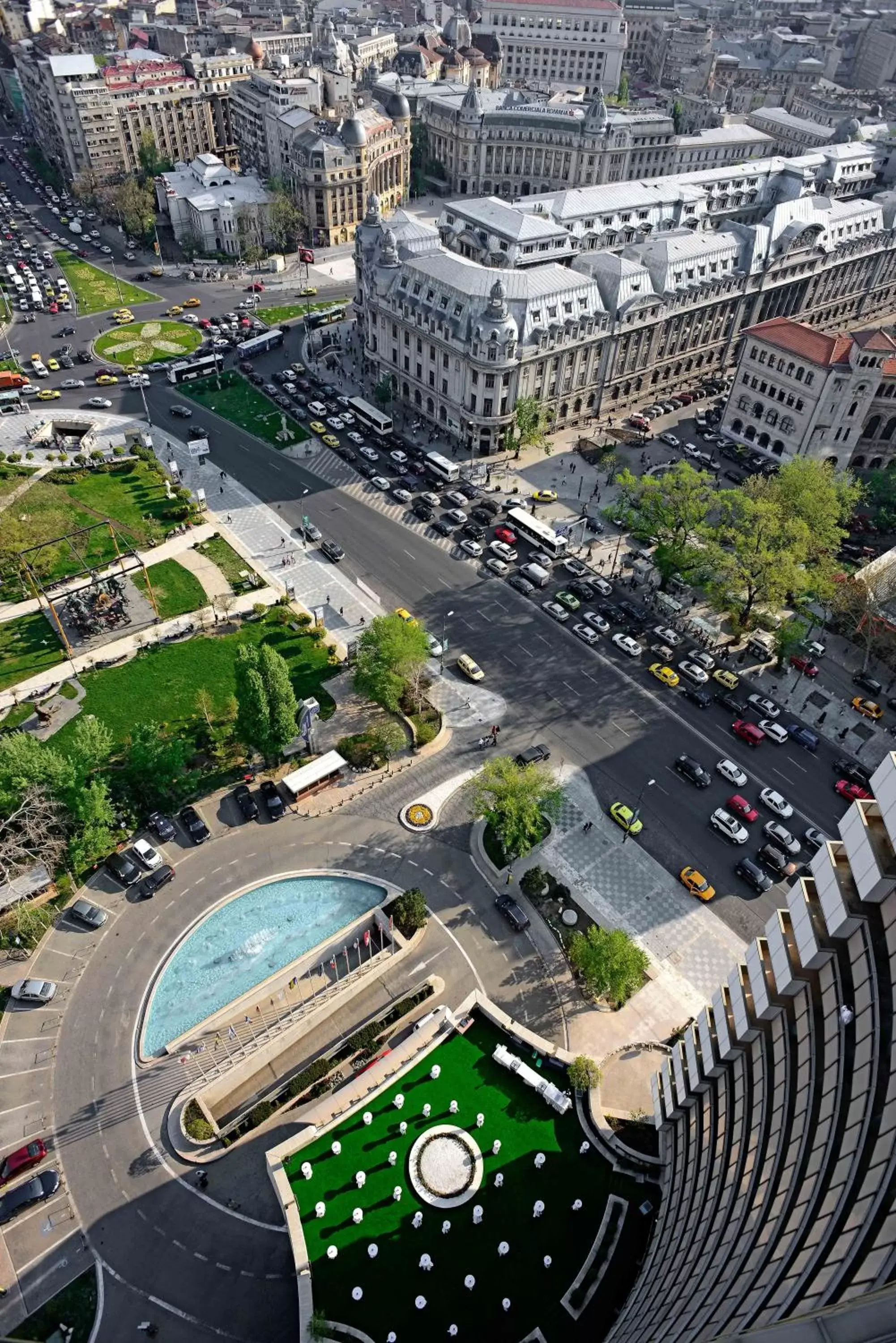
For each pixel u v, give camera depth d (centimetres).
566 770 11012
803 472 13325
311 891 9619
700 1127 6259
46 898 9294
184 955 8988
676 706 12094
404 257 18025
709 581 12756
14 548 13188
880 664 13000
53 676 11888
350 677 12112
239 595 13412
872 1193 3725
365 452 16850
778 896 9794
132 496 15475
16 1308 6669
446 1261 6262
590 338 17175
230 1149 7562
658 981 8925
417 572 14112
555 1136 6969
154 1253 6969
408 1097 7144
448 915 9419
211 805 10444
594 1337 5991
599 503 16000
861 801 4378
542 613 13462
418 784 10775
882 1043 4009
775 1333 3416
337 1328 5919
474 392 16400
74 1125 7681
